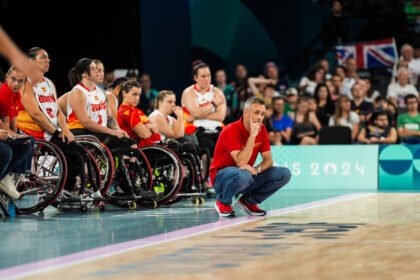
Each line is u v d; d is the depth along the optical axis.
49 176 12.60
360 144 21.05
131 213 12.91
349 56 26.45
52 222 11.28
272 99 22.14
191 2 25.23
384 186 20.25
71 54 22.00
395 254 7.44
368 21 28.56
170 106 15.79
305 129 21.58
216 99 16.81
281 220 11.20
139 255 7.55
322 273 6.30
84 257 7.48
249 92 23.72
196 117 16.72
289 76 28.16
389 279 6.01
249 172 11.60
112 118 14.44
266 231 9.66
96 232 9.80
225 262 7.00
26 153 11.84
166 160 14.41
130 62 23.12
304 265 6.76
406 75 23.59
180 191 15.23
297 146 20.53
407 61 24.89
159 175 14.44
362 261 6.98
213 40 26.03
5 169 11.50
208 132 16.48
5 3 20.94
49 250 8.09
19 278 6.30
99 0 22.31
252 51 27.17
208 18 25.83
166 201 14.30
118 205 14.23
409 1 28.84
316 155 20.45
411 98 21.30
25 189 12.78
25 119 12.85
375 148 20.31
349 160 20.36
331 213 12.38
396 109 21.72
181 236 9.19
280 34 27.97
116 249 8.06
